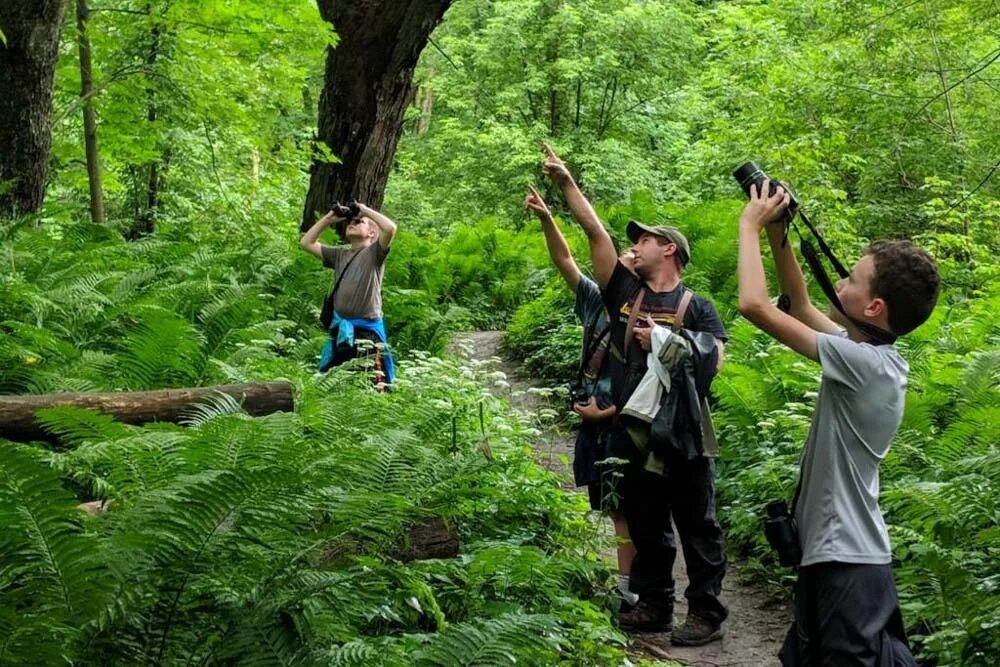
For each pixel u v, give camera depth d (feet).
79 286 27.30
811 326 11.89
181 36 45.55
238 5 42.47
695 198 76.79
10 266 29.45
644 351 17.44
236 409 17.72
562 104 103.81
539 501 19.42
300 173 48.34
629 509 17.75
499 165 99.60
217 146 55.93
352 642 11.93
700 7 112.78
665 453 17.17
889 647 10.75
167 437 14.34
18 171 35.45
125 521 11.88
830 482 10.95
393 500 13.43
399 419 19.17
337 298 26.96
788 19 63.52
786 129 56.08
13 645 10.05
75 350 22.65
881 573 10.91
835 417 10.98
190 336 23.62
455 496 17.31
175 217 57.67
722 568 17.92
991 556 16.90
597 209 64.75
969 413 22.09
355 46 42.98
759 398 25.36
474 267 51.93
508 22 101.30
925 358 28.45
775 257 11.90
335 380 22.18
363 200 45.29
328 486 13.52
